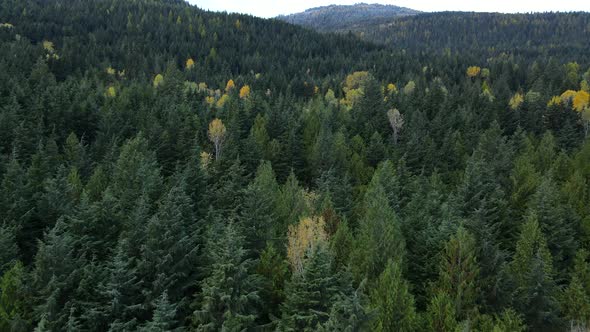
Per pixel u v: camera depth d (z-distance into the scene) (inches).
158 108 2974.9
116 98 3297.2
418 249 1300.4
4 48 4739.2
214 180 1952.5
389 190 1776.6
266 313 1088.2
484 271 1123.3
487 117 3294.8
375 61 7150.6
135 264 1079.6
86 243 1131.9
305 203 1577.3
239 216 1451.8
